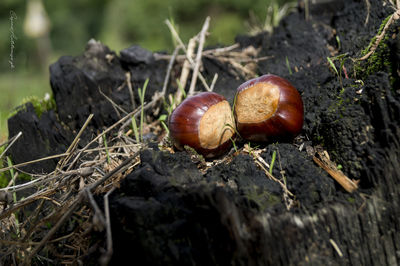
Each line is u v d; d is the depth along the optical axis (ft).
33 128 1.10
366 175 0.85
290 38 1.18
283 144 0.94
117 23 5.22
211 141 0.93
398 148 0.84
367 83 0.90
